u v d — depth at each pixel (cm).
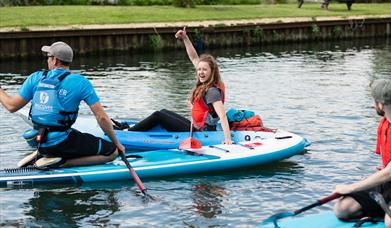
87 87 675
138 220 592
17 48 1964
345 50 2405
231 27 2466
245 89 1393
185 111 1114
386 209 473
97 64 1898
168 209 622
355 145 872
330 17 2928
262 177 730
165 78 1571
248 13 2848
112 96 1278
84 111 1141
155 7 2839
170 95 1289
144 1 3008
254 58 2109
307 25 2716
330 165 777
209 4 3206
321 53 2288
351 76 1623
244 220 593
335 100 1243
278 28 2625
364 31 2952
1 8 2492
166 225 580
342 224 498
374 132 950
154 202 642
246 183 707
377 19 2975
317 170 756
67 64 690
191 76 1612
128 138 818
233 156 752
